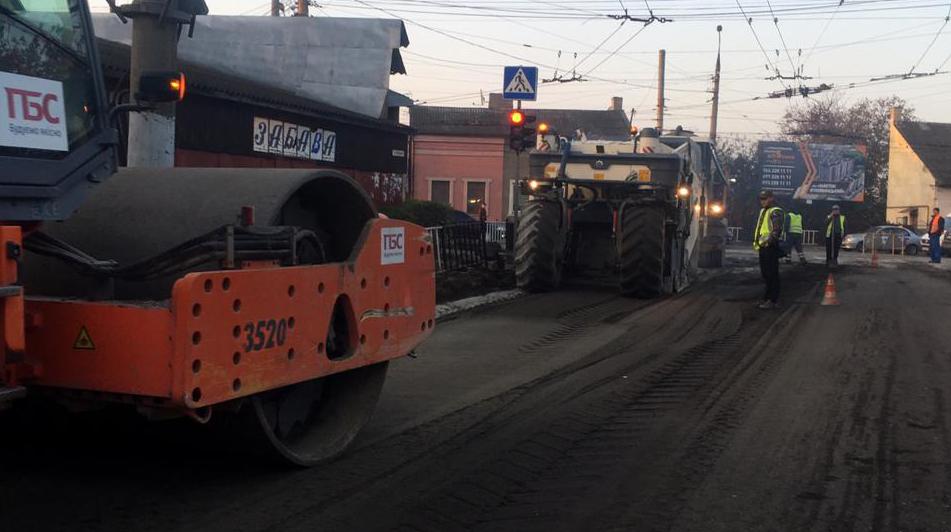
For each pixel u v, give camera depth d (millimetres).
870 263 27406
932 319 13117
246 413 5289
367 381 6449
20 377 4621
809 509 5223
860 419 7258
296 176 5680
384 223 6277
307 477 5617
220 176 5789
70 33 4727
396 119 31516
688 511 5168
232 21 30922
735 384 8539
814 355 10086
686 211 17297
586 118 56562
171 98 5355
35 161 4488
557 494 5426
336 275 5711
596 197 16625
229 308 4770
